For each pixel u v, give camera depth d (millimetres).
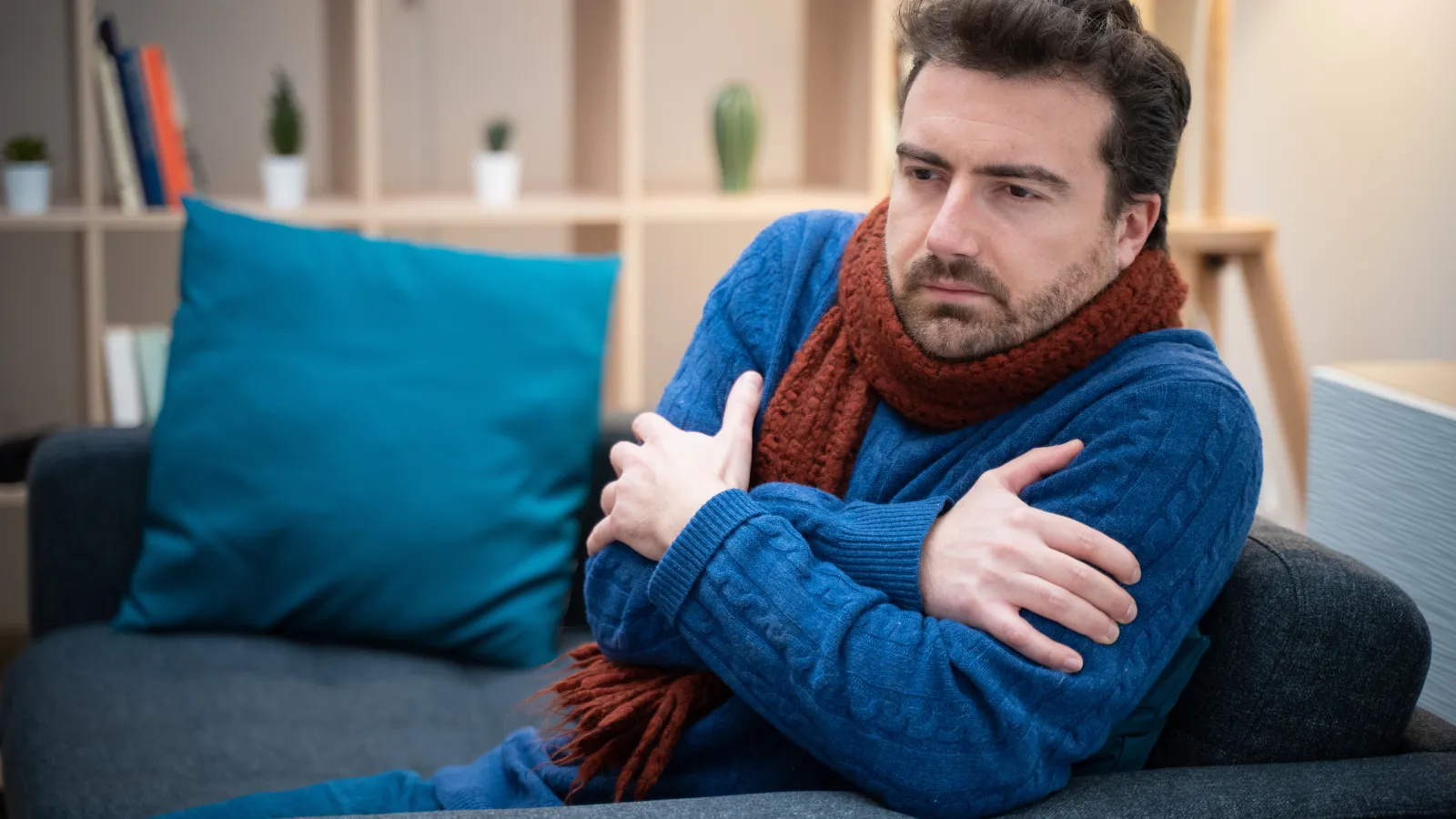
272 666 1827
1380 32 2750
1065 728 1165
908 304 1257
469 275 1968
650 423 1372
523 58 3371
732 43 3510
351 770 1600
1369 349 2840
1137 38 1206
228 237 1975
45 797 1517
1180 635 1202
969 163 1199
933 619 1188
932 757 1145
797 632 1173
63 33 3068
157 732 1638
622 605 1311
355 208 2846
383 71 3297
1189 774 1227
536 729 1514
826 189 3320
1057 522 1171
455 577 1878
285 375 1907
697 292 3605
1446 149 2596
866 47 3119
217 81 3188
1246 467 1211
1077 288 1231
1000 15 1174
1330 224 2934
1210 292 2805
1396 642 1243
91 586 1940
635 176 2973
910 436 1335
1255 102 3145
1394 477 1557
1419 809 1191
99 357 2781
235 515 1878
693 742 1320
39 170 2711
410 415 1896
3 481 2795
